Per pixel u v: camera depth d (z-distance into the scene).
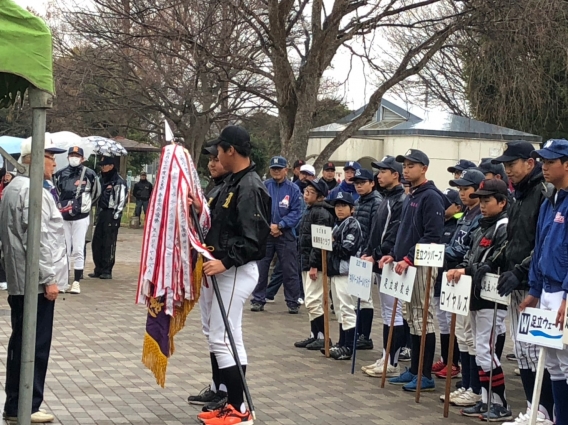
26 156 5.85
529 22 14.68
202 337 9.66
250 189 6.01
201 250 5.88
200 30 14.59
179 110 23.69
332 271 8.87
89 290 12.98
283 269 11.59
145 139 36.00
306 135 15.33
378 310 12.50
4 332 9.34
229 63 15.06
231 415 6.02
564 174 5.58
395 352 7.97
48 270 5.70
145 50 16.58
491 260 6.52
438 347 9.85
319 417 6.51
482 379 6.71
